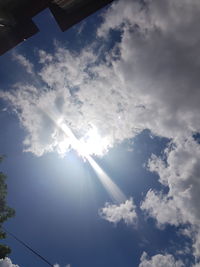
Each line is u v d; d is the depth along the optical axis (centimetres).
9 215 1418
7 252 1370
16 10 510
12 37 533
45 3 502
